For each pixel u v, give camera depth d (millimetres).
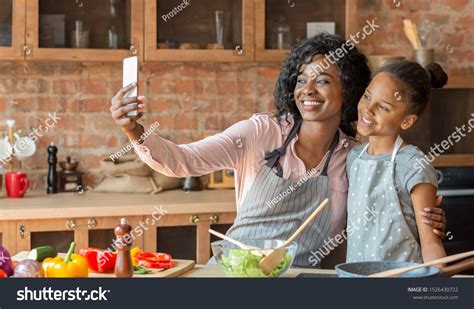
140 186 4773
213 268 2713
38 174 4945
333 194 3018
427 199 2686
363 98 2812
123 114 2643
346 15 4980
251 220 3016
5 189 4746
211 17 4812
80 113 4992
